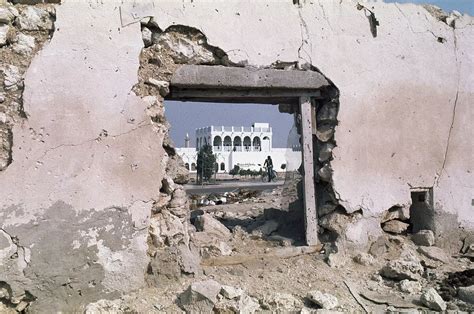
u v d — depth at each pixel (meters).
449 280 5.41
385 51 6.27
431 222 6.45
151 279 5.06
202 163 31.91
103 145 4.94
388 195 6.19
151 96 5.23
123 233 4.96
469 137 6.67
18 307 4.61
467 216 6.59
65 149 4.79
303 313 4.54
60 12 4.86
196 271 5.22
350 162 6.01
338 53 6.04
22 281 4.57
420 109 6.41
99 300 4.75
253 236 6.48
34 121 4.70
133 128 5.07
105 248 4.88
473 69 6.72
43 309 4.63
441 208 6.47
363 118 6.10
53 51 4.81
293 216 6.91
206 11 5.51
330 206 6.07
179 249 5.19
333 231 5.99
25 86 4.69
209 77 5.47
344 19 6.13
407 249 6.15
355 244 5.95
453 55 6.63
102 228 4.88
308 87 5.88
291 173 8.52
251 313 4.58
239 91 5.80
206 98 5.94
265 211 7.44
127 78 5.07
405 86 6.34
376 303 4.93
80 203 4.81
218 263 5.53
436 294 4.83
